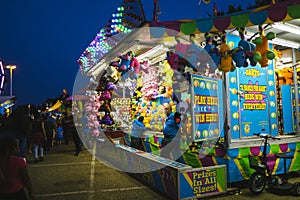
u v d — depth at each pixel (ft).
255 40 15.81
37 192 18.24
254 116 19.48
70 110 50.52
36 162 29.81
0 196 9.64
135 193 17.61
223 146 18.16
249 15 13.12
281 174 19.56
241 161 17.94
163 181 17.01
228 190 16.71
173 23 14.37
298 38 20.16
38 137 30.12
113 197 16.87
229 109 18.25
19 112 18.88
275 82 20.79
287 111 21.26
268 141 19.35
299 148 20.70
